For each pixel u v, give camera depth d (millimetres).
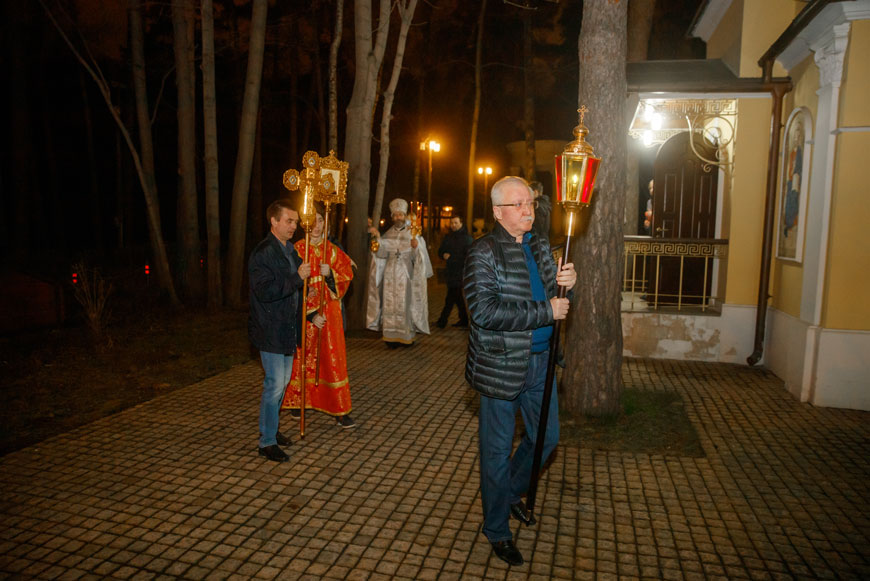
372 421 5426
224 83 21656
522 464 3605
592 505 3912
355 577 3100
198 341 8719
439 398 6133
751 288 7688
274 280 4262
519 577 3121
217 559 3240
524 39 20031
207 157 11312
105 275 13766
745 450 4848
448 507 3852
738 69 7738
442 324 10195
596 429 5199
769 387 6621
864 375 5832
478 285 3061
